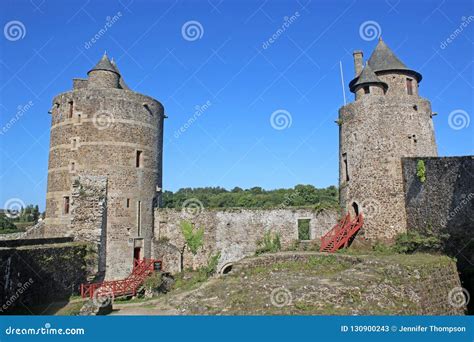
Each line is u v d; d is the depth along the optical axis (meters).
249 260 18.69
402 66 22.95
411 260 14.73
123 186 23.48
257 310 10.98
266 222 24.98
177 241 25.45
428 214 18.31
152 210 25.31
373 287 12.03
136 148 24.39
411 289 12.61
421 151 21.50
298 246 24.11
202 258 25.19
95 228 18.80
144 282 19.61
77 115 23.78
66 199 23.28
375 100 21.59
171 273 24.14
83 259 17.41
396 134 21.16
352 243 21.53
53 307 13.98
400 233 20.00
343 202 23.30
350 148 22.34
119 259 22.64
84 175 22.70
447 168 17.19
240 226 25.17
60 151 23.94
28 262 13.66
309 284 12.21
